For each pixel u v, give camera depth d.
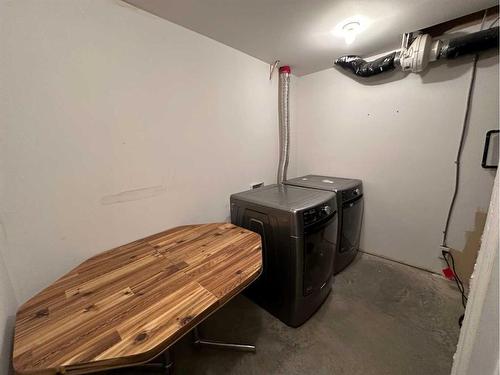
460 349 0.58
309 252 1.42
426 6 1.30
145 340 0.63
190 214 1.65
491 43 1.41
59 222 1.06
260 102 2.13
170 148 1.48
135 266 1.04
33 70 0.94
